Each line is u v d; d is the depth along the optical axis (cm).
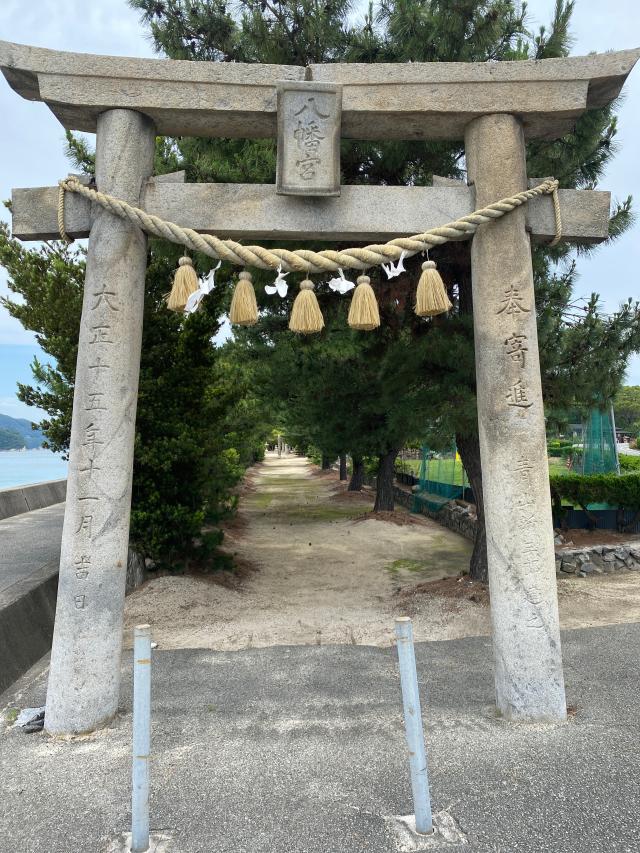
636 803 276
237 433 1027
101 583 376
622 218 614
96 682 370
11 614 515
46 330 691
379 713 381
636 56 389
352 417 918
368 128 423
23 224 413
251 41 614
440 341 626
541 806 275
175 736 354
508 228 398
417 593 725
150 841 258
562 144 592
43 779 311
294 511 1606
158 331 726
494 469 389
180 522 721
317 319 380
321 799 286
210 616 636
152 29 638
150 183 402
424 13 575
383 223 404
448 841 253
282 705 397
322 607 690
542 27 591
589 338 646
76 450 383
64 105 396
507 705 371
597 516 943
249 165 595
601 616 599
